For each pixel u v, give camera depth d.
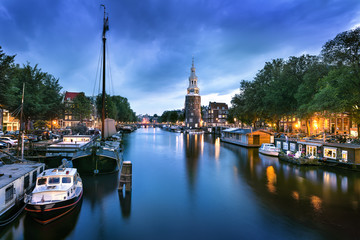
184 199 17.20
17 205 13.54
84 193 18.03
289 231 12.45
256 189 19.55
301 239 11.63
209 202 16.62
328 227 12.81
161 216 14.27
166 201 16.73
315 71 35.06
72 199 13.35
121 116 114.75
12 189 13.36
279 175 24.00
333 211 14.91
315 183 20.94
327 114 30.53
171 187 20.14
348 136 37.78
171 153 40.88
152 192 18.72
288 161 30.84
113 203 16.23
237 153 40.22
